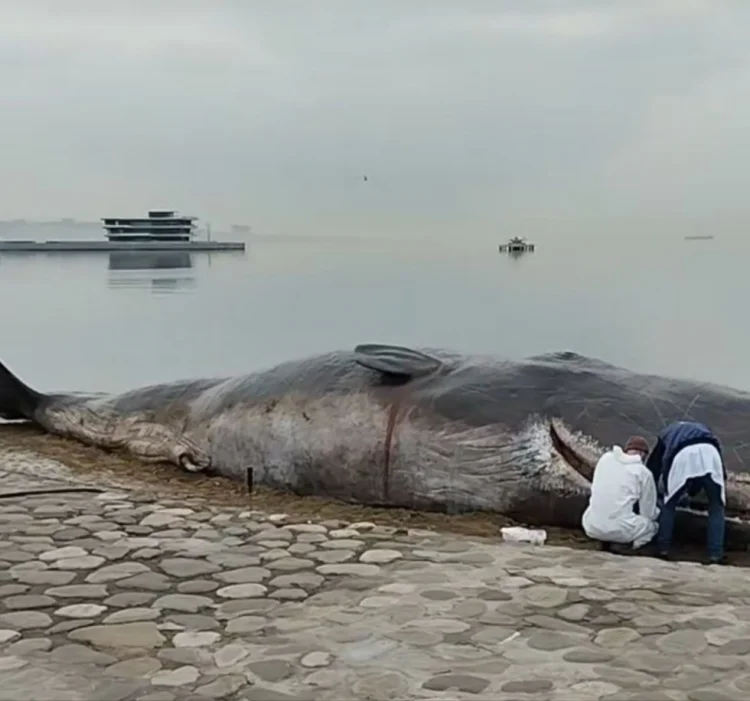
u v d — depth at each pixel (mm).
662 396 8133
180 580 5938
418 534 7082
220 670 4512
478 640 4840
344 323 32531
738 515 7391
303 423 9242
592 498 7391
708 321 31375
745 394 8211
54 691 4293
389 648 4746
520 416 8188
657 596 5531
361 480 8859
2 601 5531
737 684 4258
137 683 4371
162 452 10500
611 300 39688
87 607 5438
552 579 5879
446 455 8375
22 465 10484
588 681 4297
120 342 28500
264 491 9453
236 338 29141
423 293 45062
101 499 8211
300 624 5125
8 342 28359
